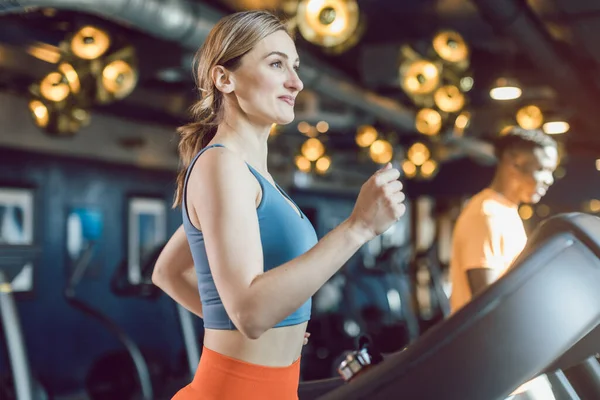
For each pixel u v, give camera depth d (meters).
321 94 6.75
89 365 7.08
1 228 6.28
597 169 11.35
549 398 0.96
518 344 0.64
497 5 4.94
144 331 7.87
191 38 4.54
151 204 8.12
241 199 1.00
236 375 1.04
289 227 1.07
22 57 6.14
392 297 10.45
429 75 6.03
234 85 1.12
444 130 7.30
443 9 6.27
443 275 10.60
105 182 7.51
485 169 11.46
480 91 8.89
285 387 1.08
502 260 2.04
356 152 11.25
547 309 0.64
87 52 4.86
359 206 0.95
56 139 6.78
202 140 1.20
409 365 0.64
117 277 5.53
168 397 5.82
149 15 4.15
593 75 7.30
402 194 0.96
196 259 1.09
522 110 8.46
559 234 0.67
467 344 0.63
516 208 2.18
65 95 5.17
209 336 1.08
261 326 0.93
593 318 0.66
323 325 8.27
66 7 3.59
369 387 0.65
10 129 6.29
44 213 6.73
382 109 7.92
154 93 7.87
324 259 0.93
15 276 2.14
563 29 6.46
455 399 0.63
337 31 4.11
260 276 0.94
